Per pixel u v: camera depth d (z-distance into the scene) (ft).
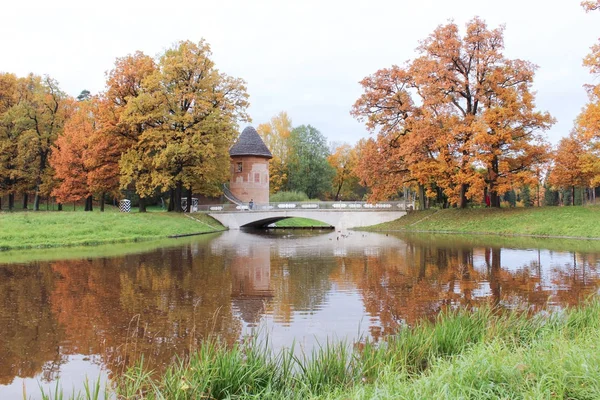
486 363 17.72
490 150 110.01
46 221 98.78
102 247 83.92
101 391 20.67
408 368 21.22
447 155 114.42
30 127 151.94
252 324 31.37
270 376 19.27
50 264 60.70
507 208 120.47
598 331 22.77
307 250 79.15
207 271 54.85
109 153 134.41
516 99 111.86
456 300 38.24
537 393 14.82
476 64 116.67
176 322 32.01
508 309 34.55
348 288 44.01
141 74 134.21
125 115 124.57
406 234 116.26
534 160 114.42
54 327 31.01
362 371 20.21
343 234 122.21
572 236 93.91
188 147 124.36
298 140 260.62
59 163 140.56
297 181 249.55
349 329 29.99
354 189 287.69
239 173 189.67
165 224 120.88
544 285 44.24
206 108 131.34
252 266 58.95
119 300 39.14
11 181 154.30
